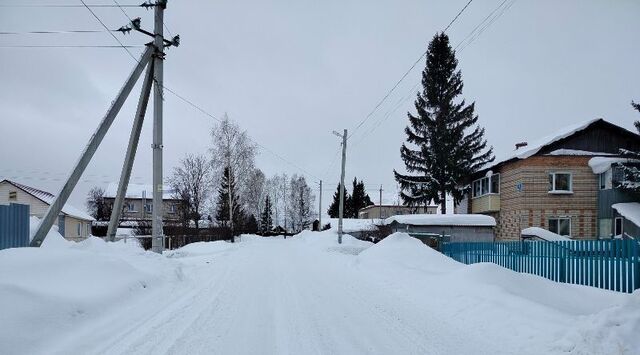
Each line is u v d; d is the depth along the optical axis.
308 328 6.36
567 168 24.17
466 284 8.55
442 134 35.72
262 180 74.69
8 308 5.27
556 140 24.22
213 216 55.22
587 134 24.53
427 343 5.66
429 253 13.88
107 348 5.21
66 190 10.39
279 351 5.28
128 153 13.55
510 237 25.56
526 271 12.09
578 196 24.06
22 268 6.58
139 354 5.02
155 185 13.77
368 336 5.97
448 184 35.28
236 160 41.59
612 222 22.53
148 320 6.61
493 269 8.84
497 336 5.92
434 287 9.17
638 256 8.32
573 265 10.09
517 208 24.70
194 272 12.72
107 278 7.78
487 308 7.04
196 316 6.96
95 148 11.12
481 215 26.70
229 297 8.73
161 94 13.85
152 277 9.35
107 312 6.69
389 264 13.02
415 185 36.41
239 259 17.69
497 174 27.50
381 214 64.00
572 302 7.87
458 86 37.28
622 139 24.75
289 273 12.93
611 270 8.91
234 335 5.92
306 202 91.56
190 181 51.69
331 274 12.77
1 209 10.60
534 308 6.62
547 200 24.08
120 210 13.63
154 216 13.74
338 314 7.31
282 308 7.74
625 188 21.20
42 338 5.17
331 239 30.28
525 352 5.23
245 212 59.22
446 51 37.41
